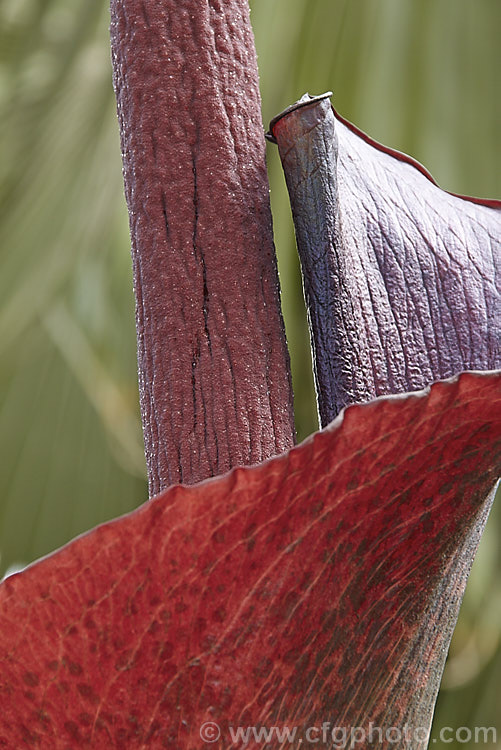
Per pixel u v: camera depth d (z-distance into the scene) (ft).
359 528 1.38
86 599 1.35
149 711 1.39
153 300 1.55
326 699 1.42
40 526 7.00
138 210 1.56
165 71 1.55
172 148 1.55
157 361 1.55
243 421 1.53
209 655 1.38
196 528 1.34
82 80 6.07
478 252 1.66
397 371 1.61
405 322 1.62
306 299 1.55
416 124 5.16
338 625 1.41
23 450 6.95
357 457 1.35
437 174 5.16
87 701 1.38
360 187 1.67
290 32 5.20
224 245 1.55
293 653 1.39
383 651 1.44
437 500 1.39
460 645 5.37
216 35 1.57
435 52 5.17
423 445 1.36
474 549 1.52
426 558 1.41
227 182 1.55
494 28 5.20
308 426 5.12
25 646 1.37
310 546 1.37
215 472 1.53
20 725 1.39
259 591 1.37
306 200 1.53
